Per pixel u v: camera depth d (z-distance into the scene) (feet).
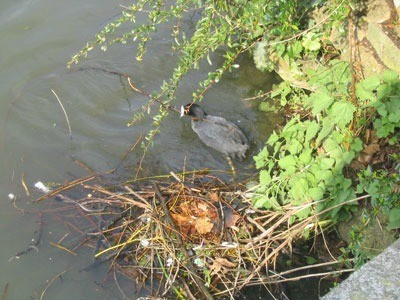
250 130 11.17
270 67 11.50
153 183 10.46
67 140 11.27
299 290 9.38
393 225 8.94
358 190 9.39
